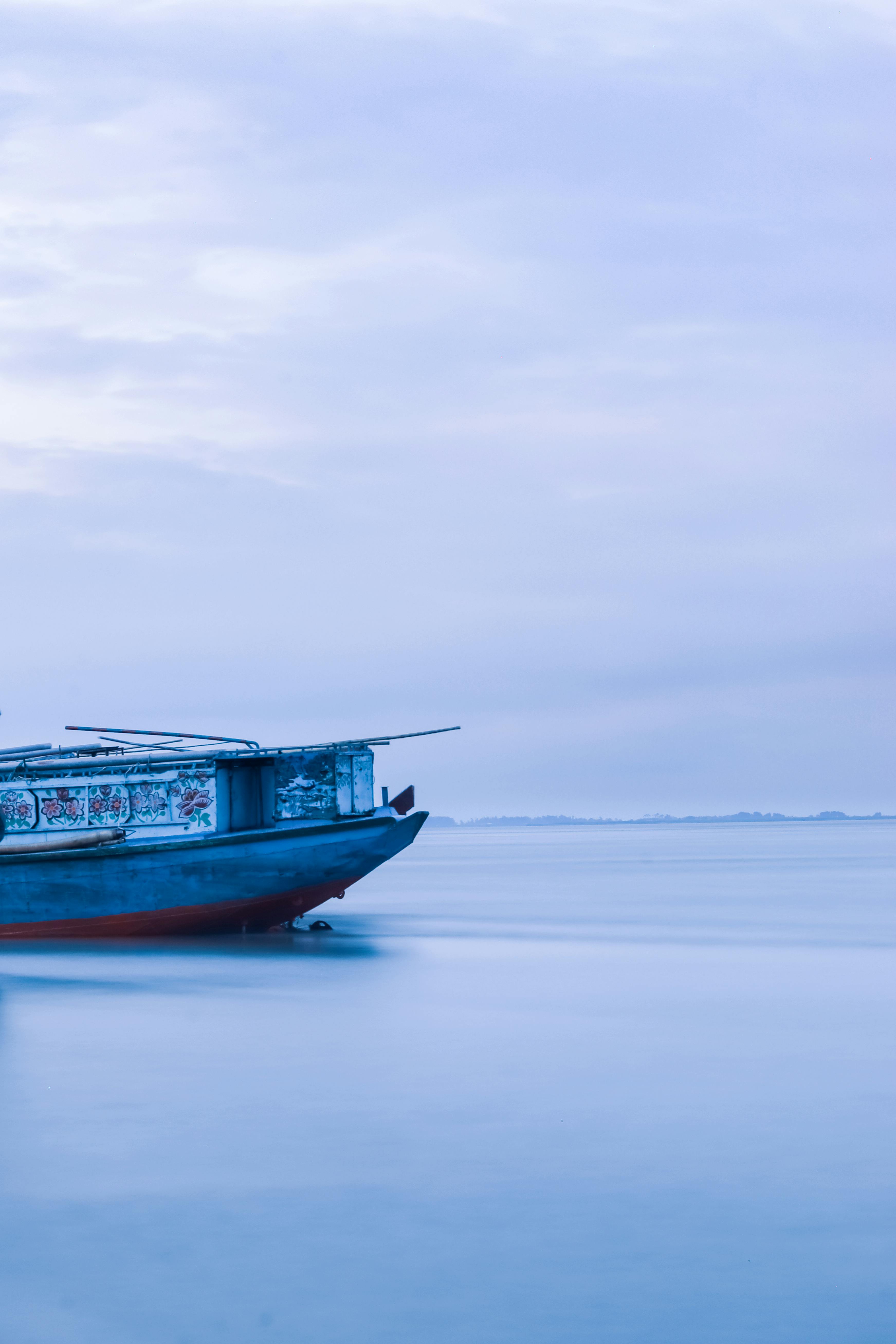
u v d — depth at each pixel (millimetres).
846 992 30750
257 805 42500
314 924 46531
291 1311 11859
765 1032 24984
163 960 36156
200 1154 16562
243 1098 19547
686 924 50719
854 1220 14047
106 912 40375
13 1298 12250
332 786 40812
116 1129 17781
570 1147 16719
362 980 32750
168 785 40719
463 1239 13570
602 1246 13336
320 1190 15070
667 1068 21547
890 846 198750
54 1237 13742
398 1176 15586
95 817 41094
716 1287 12320
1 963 35531
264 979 32719
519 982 32500
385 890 79062
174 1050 23266
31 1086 20438
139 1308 11984
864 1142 16953
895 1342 11180
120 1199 14859
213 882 39750
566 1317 11680
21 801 41281
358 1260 13023
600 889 79312
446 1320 11648
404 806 42219
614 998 29859
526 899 68562
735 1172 15719
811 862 125250
